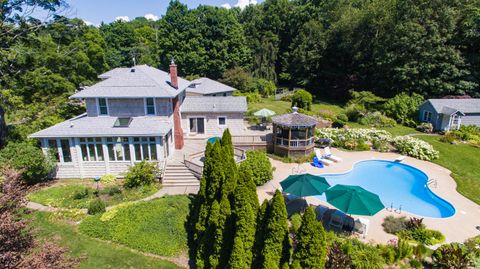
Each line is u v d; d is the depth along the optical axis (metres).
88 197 20.25
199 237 14.41
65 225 17.25
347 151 30.81
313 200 19.88
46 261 9.34
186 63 68.62
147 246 15.30
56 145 22.92
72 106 34.25
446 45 44.59
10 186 10.16
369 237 15.80
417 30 44.50
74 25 43.31
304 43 65.62
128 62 82.06
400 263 13.74
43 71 35.50
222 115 32.03
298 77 69.75
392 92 51.78
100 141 23.02
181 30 69.44
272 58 69.88
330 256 13.05
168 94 24.89
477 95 43.91
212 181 14.32
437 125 37.56
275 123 27.83
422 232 15.69
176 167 23.59
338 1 65.19
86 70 43.09
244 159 22.81
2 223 8.80
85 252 14.91
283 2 75.25
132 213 17.75
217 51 69.50
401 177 25.03
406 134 36.41
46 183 22.56
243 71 63.16
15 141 25.56
